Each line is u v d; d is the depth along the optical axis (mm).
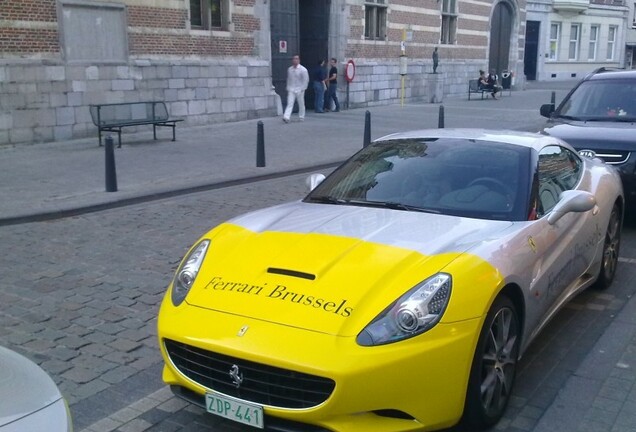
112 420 3914
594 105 9305
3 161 12734
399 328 3248
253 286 3619
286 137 16828
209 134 17078
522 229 4160
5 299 5836
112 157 10031
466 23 32594
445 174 4754
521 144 5012
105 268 6715
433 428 3383
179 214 9055
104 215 8992
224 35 19125
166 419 3930
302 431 3289
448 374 3312
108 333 5156
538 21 46844
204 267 3926
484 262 3645
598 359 4688
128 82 16578
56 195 9812
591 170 5984
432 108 25625
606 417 3885
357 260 3666
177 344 3586
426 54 29672
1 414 2369
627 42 53969
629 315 5520
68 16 15102
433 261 3588
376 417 3262
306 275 3605
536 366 4578
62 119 15234
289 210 4695
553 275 4465
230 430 3805
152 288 6156
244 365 3320
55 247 7453
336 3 24141
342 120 20922
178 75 17828
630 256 7227
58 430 2395
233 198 10094
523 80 38438
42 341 4988
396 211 4426
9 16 14070
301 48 24891
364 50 25734
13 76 14227
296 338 3248
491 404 3707
